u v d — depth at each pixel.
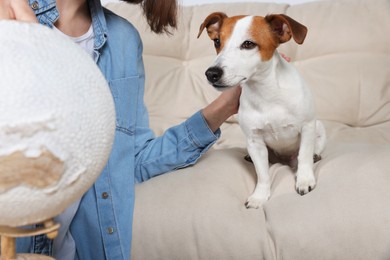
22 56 0.38
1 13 0.54
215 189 1.13
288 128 1.24
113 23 1.19
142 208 1.09
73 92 0.39
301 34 1.15
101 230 1.03
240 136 1.82
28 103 0.36
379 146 1.24
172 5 1.20
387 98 1.93
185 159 1.25
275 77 1.19
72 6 1.10
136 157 1.24
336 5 2.11
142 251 1.07
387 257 0.94
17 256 0.46
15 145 0.36
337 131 1.79
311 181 1.14
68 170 0.39
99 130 0.41
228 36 1.18
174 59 2.14
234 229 1.03
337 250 0.97
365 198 1.00
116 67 1.14
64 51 0.41
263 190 1.19
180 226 1.05
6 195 0.37
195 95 2.04
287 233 0.99
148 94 2.03
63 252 1.00
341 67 1.98
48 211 0.41
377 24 2.02
